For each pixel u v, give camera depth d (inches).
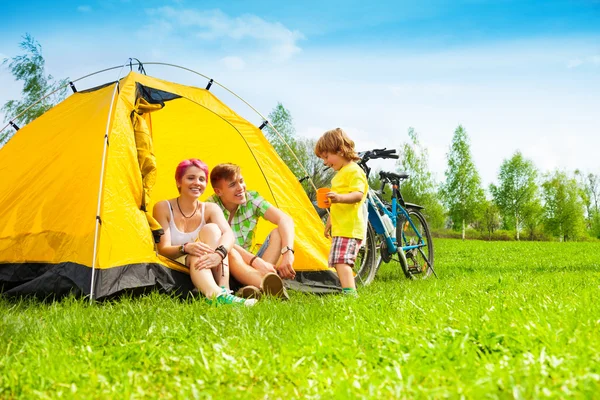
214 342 105.3
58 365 89.1
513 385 73.6
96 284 154.0
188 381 83.2
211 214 183.2
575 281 211.5
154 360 93.1
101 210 162.4
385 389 77.4
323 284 207.0
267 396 79.0
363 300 150.1
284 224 191.2
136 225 168.1
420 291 180.7
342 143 187.8
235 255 176.4
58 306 144.1
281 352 95.2
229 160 239.9
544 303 131.6
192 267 164.4
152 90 200.1
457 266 355.3
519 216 2027.6
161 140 244.1
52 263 164.2
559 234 2102.6
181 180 179.2
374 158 250.7
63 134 188.5
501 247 727.1
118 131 175.9
